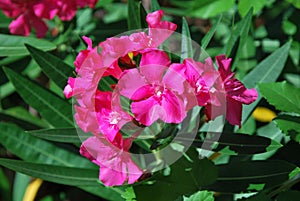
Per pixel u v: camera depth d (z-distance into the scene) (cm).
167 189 78
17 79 86
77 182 81
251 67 95
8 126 91
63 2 92
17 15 93
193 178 79
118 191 85
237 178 80
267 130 86
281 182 80
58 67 83
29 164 79
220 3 92
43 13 92
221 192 81
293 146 84
